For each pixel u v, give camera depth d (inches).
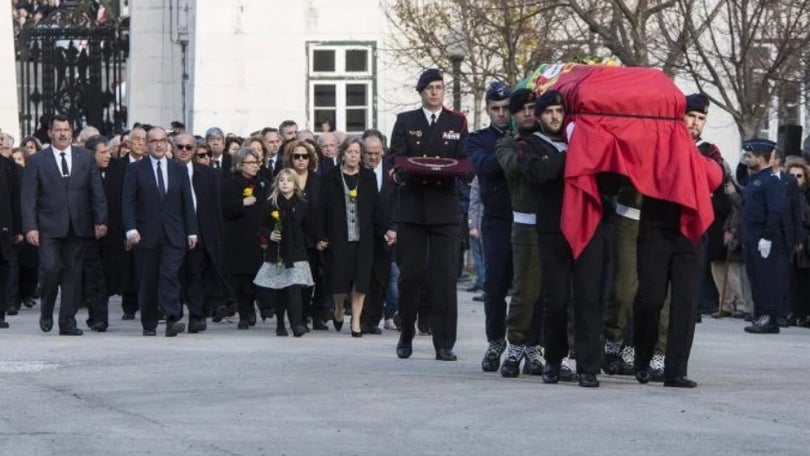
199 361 1042.1
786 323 1533.0
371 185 1332.4
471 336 1302.9
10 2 2092.8
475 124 2220.7
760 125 1833.2
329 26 2440.9
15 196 1552.7
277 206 1302.9
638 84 879.7
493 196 968.3
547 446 690.2
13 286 1595.7
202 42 2449.6
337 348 1168.2
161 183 1298.0
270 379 930.1
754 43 1862.7
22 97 2395.4
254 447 687.7
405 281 1067.9
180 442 701.3
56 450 683.4
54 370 987.9
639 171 874.1
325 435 718.5
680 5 1823.3
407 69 2426.2
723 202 1594.5
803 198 1510.8
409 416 776.3
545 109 877.8
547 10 1972.2
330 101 2452.0
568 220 870.4
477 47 2279.8
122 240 1464.1
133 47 2625.5
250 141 1434.5
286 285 1304.1
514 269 942.4
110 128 2393.0
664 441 704.4
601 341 901.8
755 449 685.9
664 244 897.5
